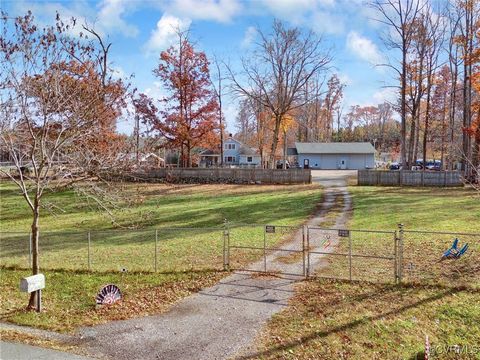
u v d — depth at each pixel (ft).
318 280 43.75
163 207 100.68
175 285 44.68
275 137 154.10
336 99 300.81
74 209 99.50
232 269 49.01
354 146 250.37
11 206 104.68
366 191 119.96
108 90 46.26
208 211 91.76
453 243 49.42
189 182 151.74
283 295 40.40
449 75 176.55
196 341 31.27
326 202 99.91
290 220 78.33
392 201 95.71
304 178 147.74
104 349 30.14
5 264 55.01
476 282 39.83
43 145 36.91
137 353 29.50
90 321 35.63
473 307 34.35
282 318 34.83
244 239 63.77
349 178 167.73
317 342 30.07
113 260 55.06
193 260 53.57
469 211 76.33
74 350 29.78
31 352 28.91
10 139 37.52
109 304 39.73
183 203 106.42
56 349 29.71
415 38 137.49
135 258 55.67
